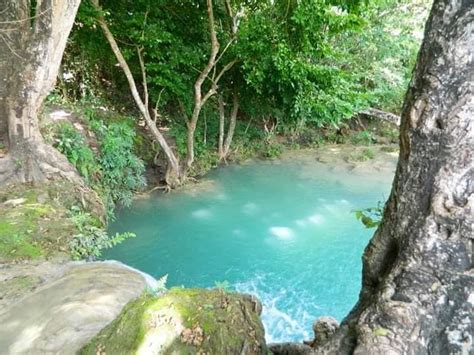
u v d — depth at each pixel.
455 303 1.78
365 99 11.21
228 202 8.88
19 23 6.35
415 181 1.88
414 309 1.81
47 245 5.25
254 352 2.41
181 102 9.47
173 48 8.43
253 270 6.48
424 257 1.84
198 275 6.31
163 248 6.98
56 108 8.73
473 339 1.75
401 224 1.95
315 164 11.46
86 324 3.28
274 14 9.07
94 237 5.94
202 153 10.42
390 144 13.29
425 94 1.80
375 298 1.97
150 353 2.40
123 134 8.48
